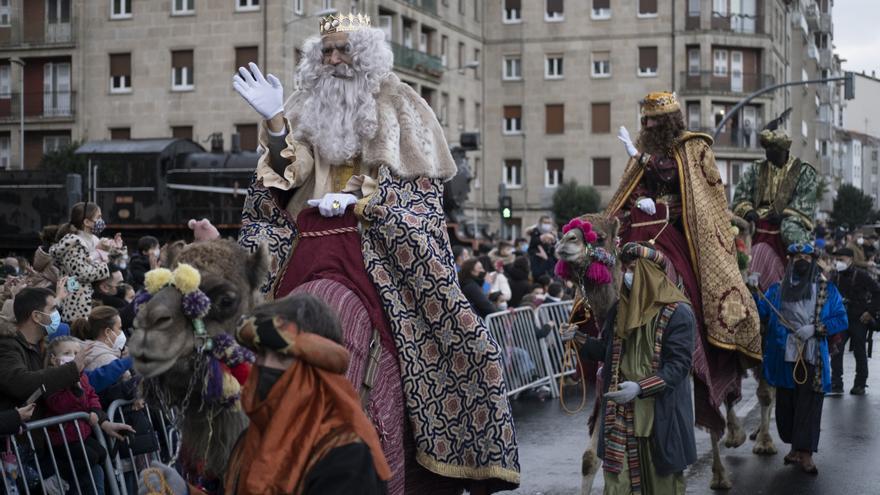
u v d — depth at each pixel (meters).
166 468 3.98
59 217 30.83
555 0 58.03
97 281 10.54
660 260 6.91
